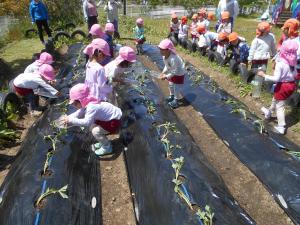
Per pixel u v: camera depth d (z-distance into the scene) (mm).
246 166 2424
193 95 3592
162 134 2541
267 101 3648
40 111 3426
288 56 2744
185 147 2408
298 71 3438
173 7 13711
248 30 8227
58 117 2887
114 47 5465
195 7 11547
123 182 2367
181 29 6238
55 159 2209
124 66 2898
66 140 2469
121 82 3182
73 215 1794
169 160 2199
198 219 1684
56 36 6633
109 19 6797
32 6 6117
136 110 2977
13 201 1834
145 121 2770
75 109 3020
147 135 2555
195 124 3180
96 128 2525
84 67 4352
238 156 2529
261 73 2904
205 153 2730
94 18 6477
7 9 7574
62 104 3125
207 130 3061
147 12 12172
